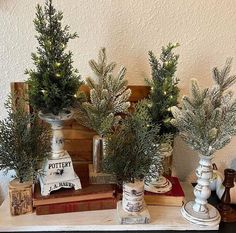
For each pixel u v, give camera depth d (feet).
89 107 2.71
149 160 2.55
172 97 2.71
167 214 2.79
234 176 2.85
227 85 2.57
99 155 2.85
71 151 3.15
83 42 2.96
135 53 3.03
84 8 2.87
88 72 3.03
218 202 3.04
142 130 2.54
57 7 2.84
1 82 3.01
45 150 2.69
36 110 2.61
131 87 3.02
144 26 2.97
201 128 2.49
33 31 2.88
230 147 3.38
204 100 2.52
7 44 2.90
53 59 2.40
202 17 2.99
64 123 2.79
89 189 2.78
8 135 2.56
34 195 2.68
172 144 3.03
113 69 2.87
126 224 2.63
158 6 2.93
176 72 3.12
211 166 2.71
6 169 2.80
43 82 2.39
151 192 2.88
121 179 2.61
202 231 2.67
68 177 2.75
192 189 3.24
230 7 2.98
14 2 2.80
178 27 3.00
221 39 3.07
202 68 3.13
